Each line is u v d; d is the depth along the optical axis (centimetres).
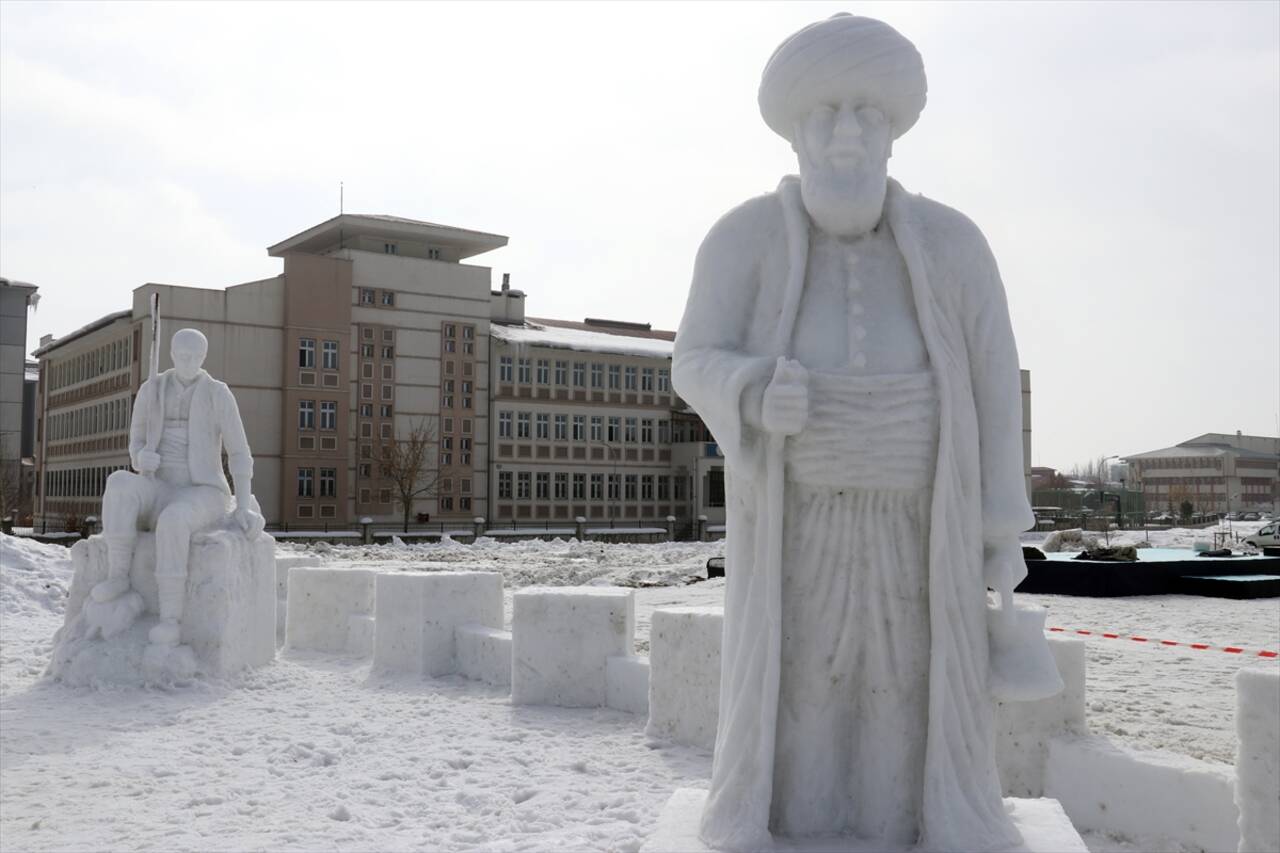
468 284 5347
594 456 5697
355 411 4981
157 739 710
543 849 470
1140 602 1638
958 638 293
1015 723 538
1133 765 484
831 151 300
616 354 5744
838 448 290
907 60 299
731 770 294
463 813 541
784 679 298
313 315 4819
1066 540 2620
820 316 305
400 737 710
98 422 5356
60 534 4334
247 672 932
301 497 4744
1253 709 362
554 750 668
